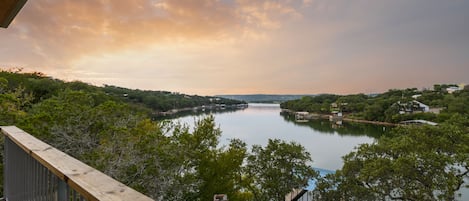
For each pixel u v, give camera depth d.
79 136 8.05
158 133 8.77
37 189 1.57
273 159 10.70
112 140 7.41
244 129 48.66
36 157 1.49
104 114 8.92
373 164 9.42
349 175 10.12
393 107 46.09
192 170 9.20
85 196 0.88
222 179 9.38
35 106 10.52
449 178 8.30
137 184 7.09
